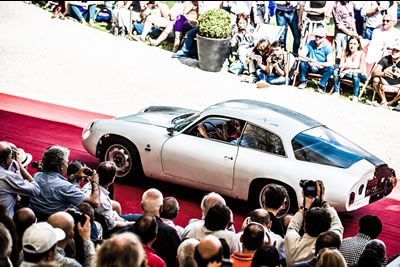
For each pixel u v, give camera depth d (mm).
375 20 16250
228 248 4941
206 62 16891
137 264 3697
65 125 12602
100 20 21172
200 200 9664
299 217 6363
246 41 16859
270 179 8750
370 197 8820
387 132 13367
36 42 18438
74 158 10898
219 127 9242
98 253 3725
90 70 16453
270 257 4727
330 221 5914
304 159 8656
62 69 16422
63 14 21016
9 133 11828
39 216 6898
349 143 9281
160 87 15547
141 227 5137
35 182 6816
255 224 5383
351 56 15195
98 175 6953
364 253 5141
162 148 9469
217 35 16531
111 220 6871
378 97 15523
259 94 15273
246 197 9008
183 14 18406
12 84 15117
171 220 6625
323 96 15367
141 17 19531
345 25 15922
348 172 8445
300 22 16719
